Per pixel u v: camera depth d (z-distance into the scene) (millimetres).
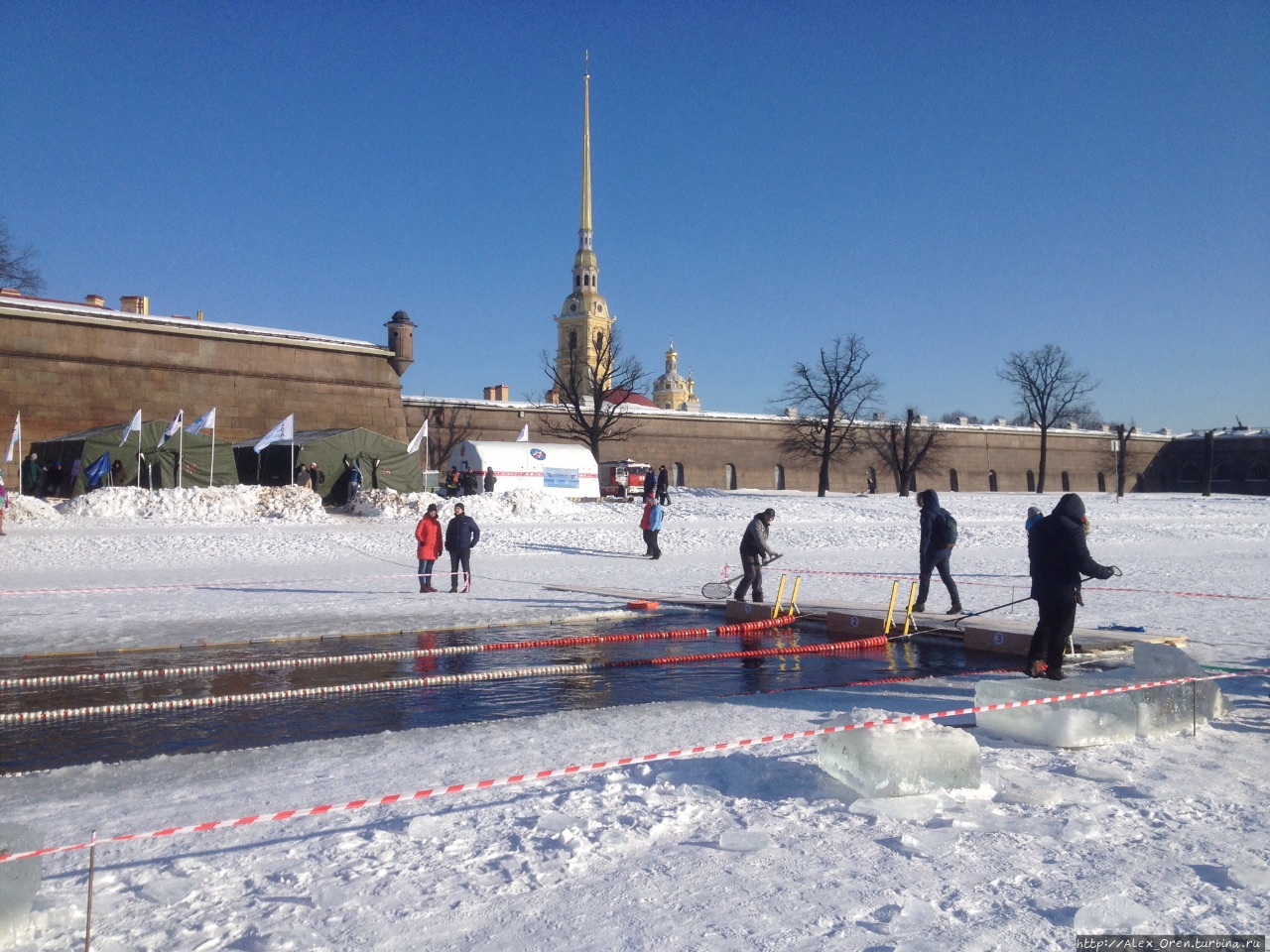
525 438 53688
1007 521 45938
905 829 5727
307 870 5219
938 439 83750
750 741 7047
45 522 32781
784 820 5914
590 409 67688
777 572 25328
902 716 7691
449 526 21141
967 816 5945
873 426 80062
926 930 4371
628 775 7008
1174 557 30359
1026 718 7836
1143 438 96312
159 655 13484
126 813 6375
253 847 5621
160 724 9555
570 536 33781
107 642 14398
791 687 11242
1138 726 7961
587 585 22328
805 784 6609
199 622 16422
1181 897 4715
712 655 13500
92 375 45688
